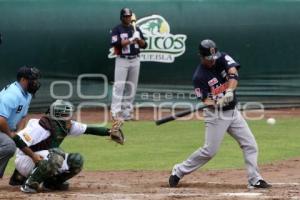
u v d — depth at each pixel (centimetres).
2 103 2634
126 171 3344
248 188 2791
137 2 5406
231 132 2809
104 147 4066
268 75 5512
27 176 2733
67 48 5369
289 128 4675
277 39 5516
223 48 5472
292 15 5531
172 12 5422
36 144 2652
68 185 2781
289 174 3198
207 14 5447
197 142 4184
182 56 5434
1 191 2716
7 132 2667
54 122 2670
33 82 2675
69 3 5353
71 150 3978
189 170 2847
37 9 5334
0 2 5294
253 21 5491
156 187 2867
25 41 5325
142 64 5394
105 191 2748
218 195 2622
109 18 5391
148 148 4009
